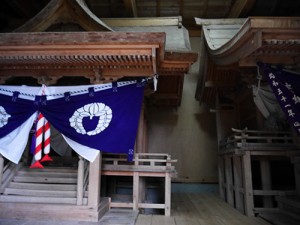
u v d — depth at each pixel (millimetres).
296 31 4605
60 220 5562
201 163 12672
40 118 5934
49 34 5363
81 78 8023
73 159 8414
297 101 5039
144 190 8266
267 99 7551
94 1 12133
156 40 5266
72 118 5957
